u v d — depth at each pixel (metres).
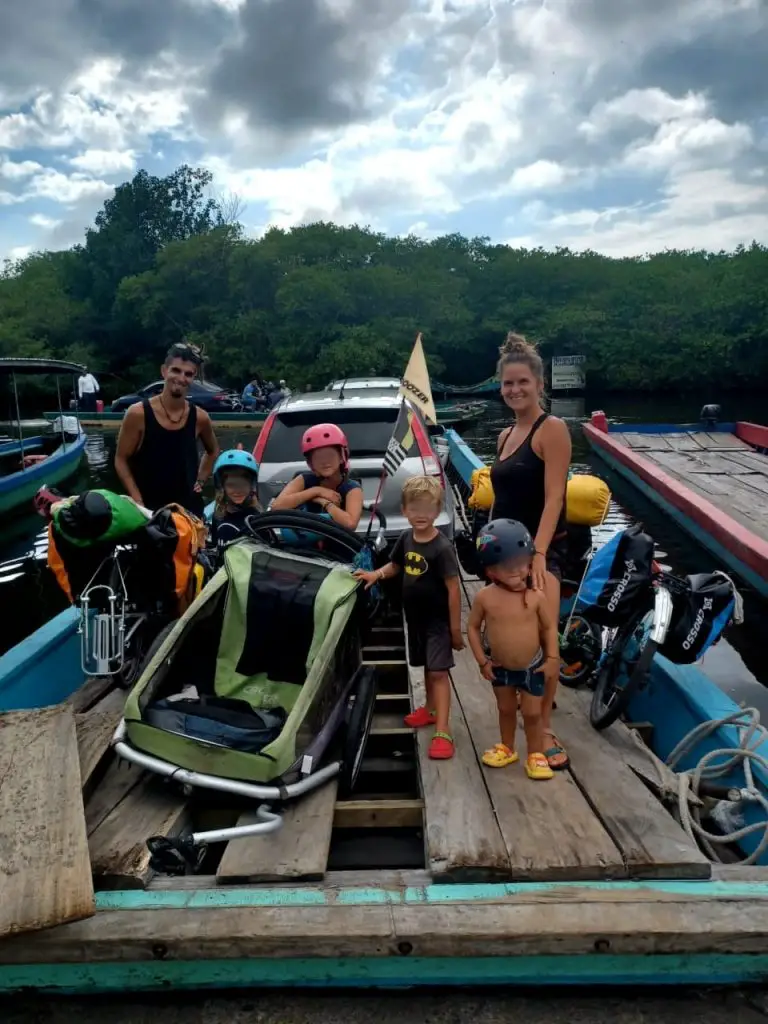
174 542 4.55
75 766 3.48
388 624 6.03
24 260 68.88
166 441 5.23
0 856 2.91
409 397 5.14
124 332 48.38
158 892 2.91
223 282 45.94
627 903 2.74
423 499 3.87
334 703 3.84
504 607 3.56
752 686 6.34
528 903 2.75
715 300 41.69
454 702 4.51
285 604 3.94
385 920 2.66
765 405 35.56
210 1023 2.72
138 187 54.59
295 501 4.80
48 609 8.66
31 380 39.03
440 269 46.09
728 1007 2.76
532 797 3.44
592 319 42.06
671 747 4.64
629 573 4.34
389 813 3.52
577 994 2.81
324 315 41.75
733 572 8.68
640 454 15.39
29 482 14.44
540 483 4.04
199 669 4.03
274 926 2.65
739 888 2.87
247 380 43.12
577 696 4.72
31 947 2.63
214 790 3.37
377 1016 2.73
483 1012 2.75
